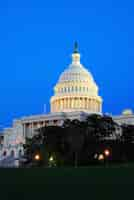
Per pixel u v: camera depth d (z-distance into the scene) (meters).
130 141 134.25
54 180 40.81
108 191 36.03
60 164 121.56
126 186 37.38
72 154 124.50
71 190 36.94
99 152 122.88
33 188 38.12
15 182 40.31
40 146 129.50
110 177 41.28
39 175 44.03
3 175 44.16
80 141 126.50
